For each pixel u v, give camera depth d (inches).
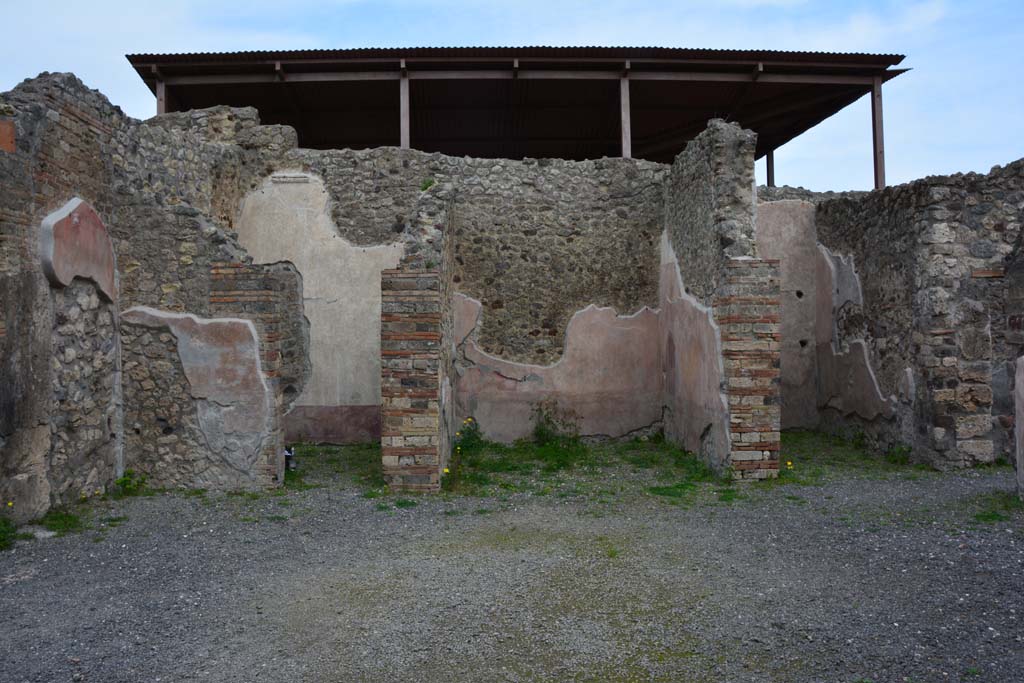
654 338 384.8
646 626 151.4
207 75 462.0
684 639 145.1
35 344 219.3
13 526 208.7
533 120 574.6
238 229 367.6
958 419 302.0
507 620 154.8
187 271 267.6
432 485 266.2
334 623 153.5
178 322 268.1
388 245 371.2
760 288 282.5
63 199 232.7
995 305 307.7
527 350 379.6
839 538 209.3
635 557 195.2
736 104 535.5
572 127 593.9
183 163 315.6
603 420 380.8
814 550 199.2
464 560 193.3
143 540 209.3
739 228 289.4
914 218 316.8
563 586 174.2
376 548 203.5
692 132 606.2
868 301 355.9
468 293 377.7
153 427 269.3
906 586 171.5
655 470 308.8
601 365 381.7
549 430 377.1
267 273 267.4
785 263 409.4
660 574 182.1
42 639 145.1
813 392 410.9
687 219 335.0
